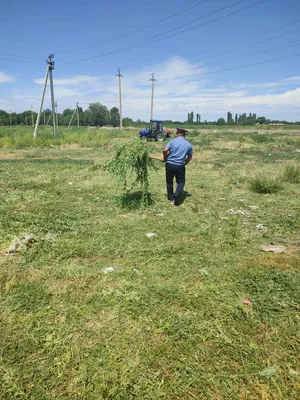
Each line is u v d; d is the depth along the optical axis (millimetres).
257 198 7328
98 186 8539
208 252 4324
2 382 2213
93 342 2586
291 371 2330
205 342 2594
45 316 2904
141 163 6543
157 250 4320
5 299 3162
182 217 5848
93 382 2209
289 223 5477
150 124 28781
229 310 2990
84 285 3414
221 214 6105
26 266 3846
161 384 2207
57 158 15469
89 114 86562
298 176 9062
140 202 6578
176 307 3049
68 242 4586
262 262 3994
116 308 3018
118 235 4879
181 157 6586
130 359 2402
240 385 2215
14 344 2549
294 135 34719
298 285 3422
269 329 2764
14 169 11383
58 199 7164
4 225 5223
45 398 2096
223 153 17422
